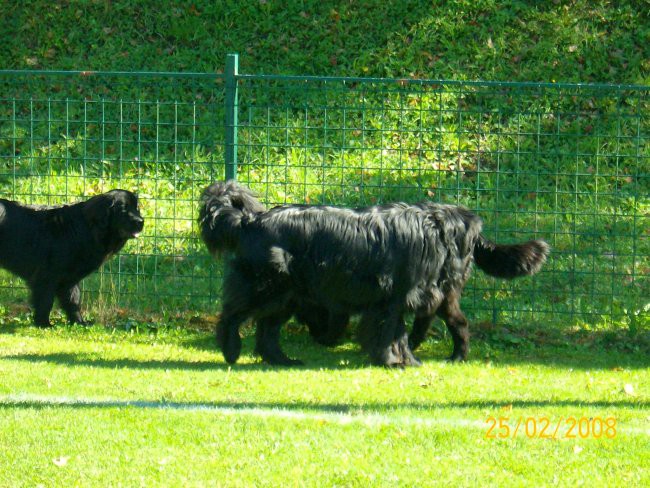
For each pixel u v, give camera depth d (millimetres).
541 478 5891
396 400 8055
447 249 9875
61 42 16906
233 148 11148
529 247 10242
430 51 16266
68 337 10898
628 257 12383
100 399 7938
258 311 9578
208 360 9938
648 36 16328
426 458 6246
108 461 6160
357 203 13305
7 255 11188
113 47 16734
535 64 16016
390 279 9562
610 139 14641
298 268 9539
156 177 12086
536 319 11227
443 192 13562
